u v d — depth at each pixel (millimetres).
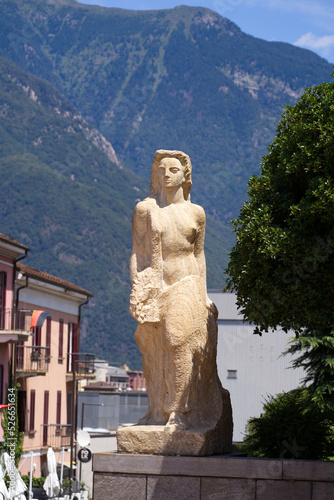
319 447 12070
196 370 10367
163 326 10305
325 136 11312
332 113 11469
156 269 10492
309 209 11062
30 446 36312
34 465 32969
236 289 12117
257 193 12148
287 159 11781
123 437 10047
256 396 33562
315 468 9320
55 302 40500
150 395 10586
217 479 9500
